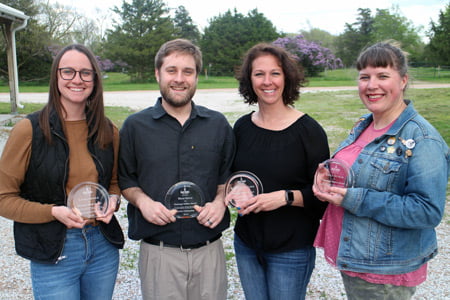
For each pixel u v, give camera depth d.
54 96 1.89
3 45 27.55
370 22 46.06
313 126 2.14
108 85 32.34
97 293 2.08
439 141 1.71
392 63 1.79
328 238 2.04
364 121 2.05
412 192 1.70
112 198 2.05
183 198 2.10
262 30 40.91
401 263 1.80
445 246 3.86
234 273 3.44
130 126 2.15
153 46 36.00
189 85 2.09
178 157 2.12
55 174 1.87
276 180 2.15
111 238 2.08
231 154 2.28
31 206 1.84
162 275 2.14
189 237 2.12
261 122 2.27
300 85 2.24
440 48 34.75
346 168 1.89
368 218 1.85
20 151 1.83
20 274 3.43
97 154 1.99
